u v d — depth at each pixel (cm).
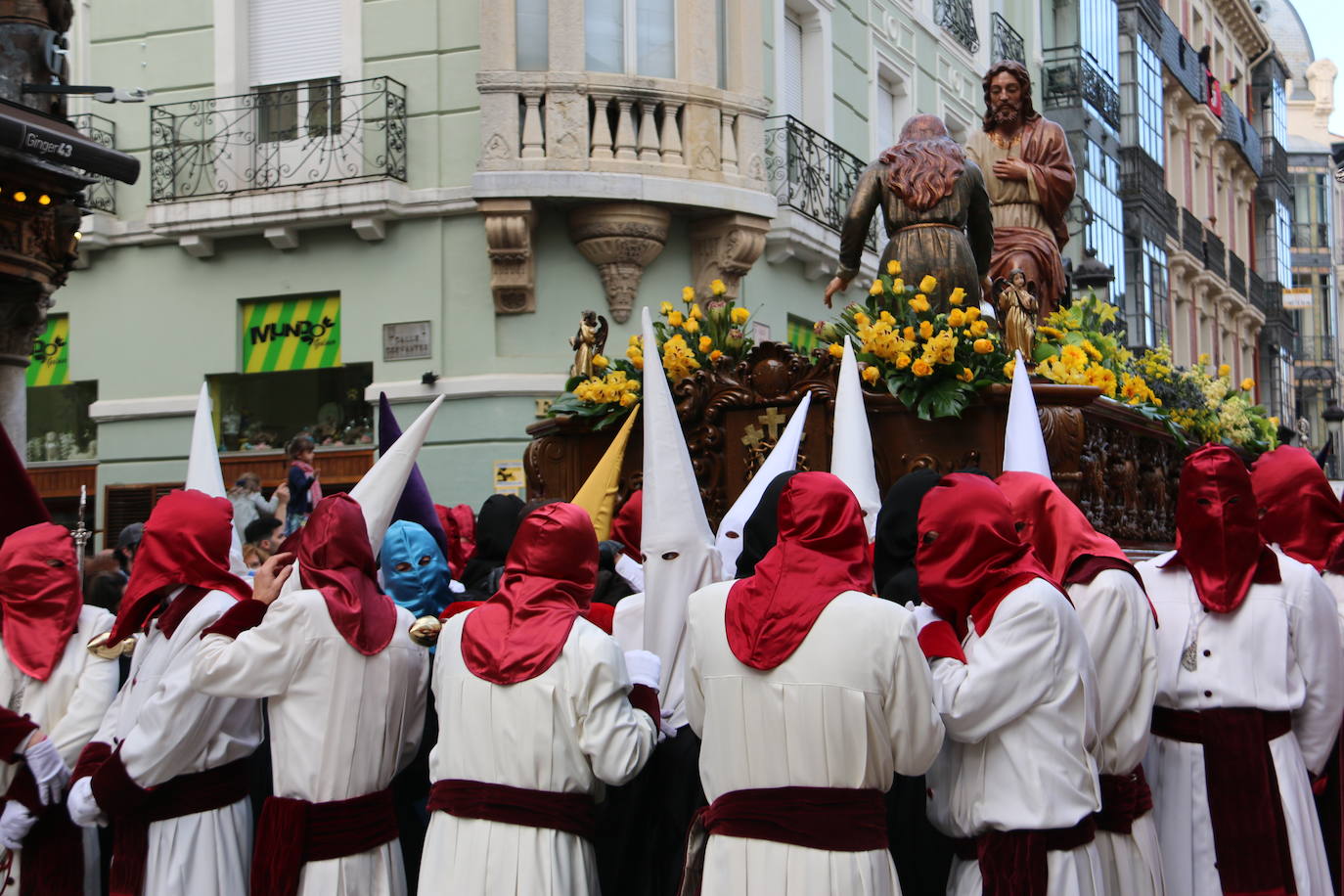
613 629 488
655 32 1441
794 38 1727
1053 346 669
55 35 909
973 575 373
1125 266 2891
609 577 555
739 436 651
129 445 1532
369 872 414
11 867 466
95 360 1550
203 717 419
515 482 1402
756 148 1487
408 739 434
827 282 1731
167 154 1504
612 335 1430
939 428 607
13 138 818
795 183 1619
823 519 369
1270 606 448
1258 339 4303
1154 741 459
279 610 409
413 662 431
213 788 433
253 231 1471
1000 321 628
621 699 397
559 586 409
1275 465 544
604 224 1399
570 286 1430
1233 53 4119
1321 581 457
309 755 408
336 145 1458
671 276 1467
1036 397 573
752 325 1532
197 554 445
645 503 450
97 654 451
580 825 397
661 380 456
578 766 393
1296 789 443
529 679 392
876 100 1898
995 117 852
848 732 354
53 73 905
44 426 1596
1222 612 449
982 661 361
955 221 688
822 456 629
